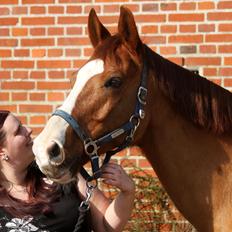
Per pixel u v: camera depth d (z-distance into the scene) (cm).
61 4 558
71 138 339
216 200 356
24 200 346
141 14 549
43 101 561
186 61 546
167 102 362
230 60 541
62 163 336
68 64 559
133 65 352
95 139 345
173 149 362
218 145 360
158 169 369
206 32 543
